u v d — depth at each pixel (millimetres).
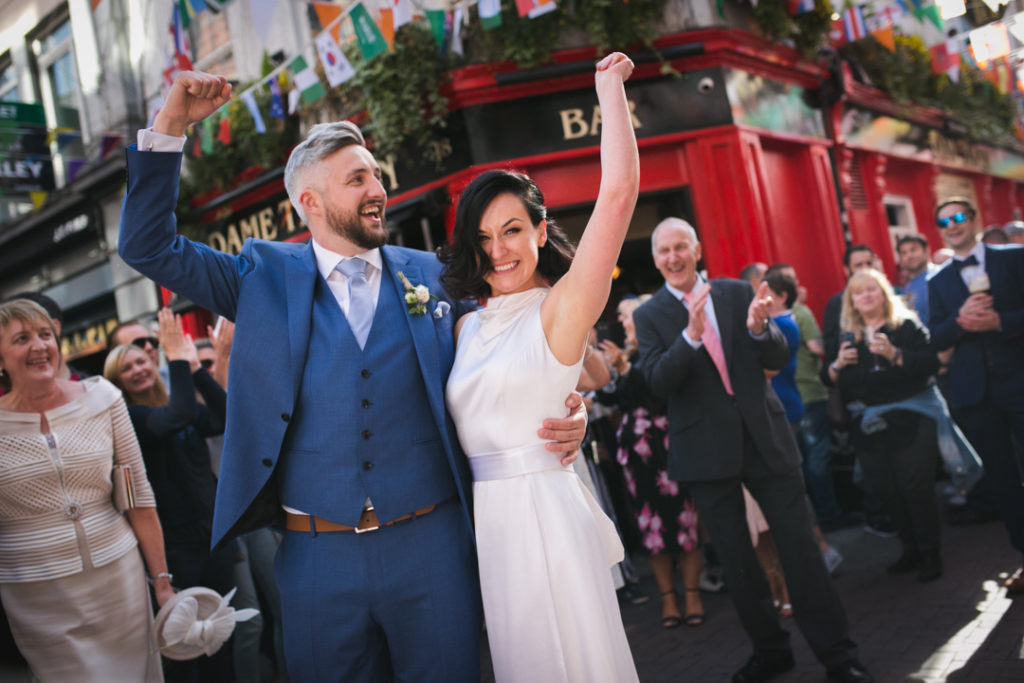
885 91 9602
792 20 7961
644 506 4582
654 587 5543
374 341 2252
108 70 9430
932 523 4465
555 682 1961
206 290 2289
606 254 1889
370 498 2146
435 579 2158
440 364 2264
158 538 3221
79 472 2932
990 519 5625
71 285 11422
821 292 8250
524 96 7168
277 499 2283
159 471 3793
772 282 5945
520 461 2068
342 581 2131
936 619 3824
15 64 10141
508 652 2020
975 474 5215
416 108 7113
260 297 2270
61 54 9852
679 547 4465
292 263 2336
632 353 4996
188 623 2908
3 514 2820
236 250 9367
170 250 2203
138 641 3029
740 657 3789
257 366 2207
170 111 2109
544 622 1984
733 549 3453
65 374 3289
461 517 2260
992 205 12852
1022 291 4004
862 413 4707
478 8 6434
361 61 7234
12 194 8641
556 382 2037
